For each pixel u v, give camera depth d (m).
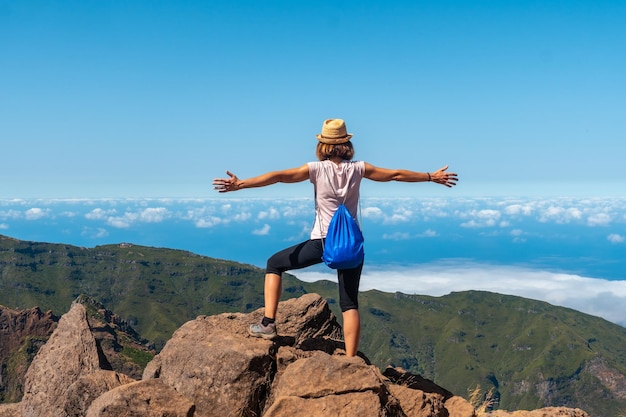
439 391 5.24
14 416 6.07
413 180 4.88
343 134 4.86
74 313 5.99
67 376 5.55
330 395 4.22
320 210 4.83
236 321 5.59
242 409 4.68
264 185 4.66
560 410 5.59
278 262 5.01
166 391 4.54
